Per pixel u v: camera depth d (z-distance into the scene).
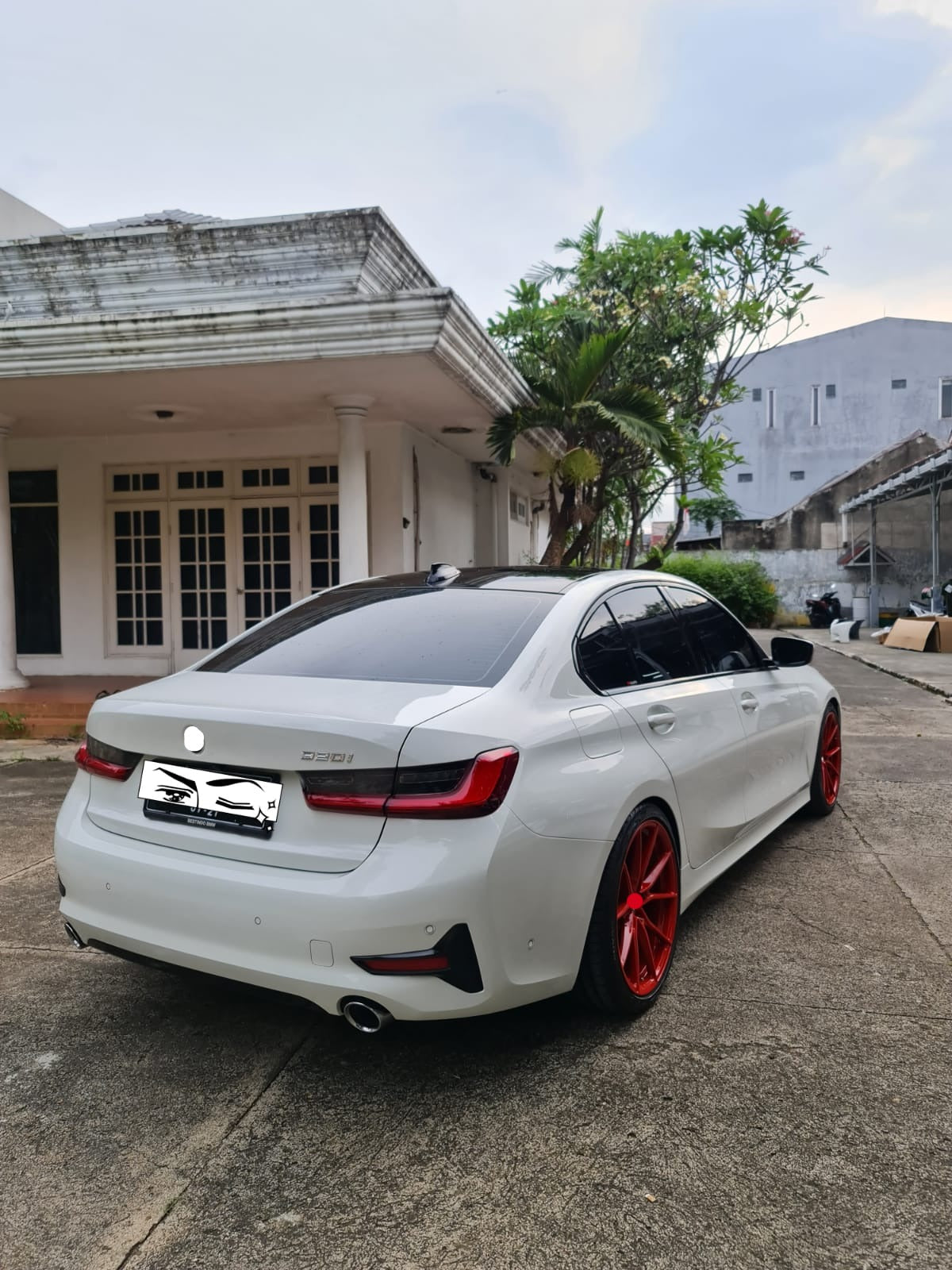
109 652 10.47
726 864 3.69
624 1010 2.83
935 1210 2.00
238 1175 2.16
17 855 4.73
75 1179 2.15
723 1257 1.87
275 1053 2.74
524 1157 2.21
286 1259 1.90
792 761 4.52
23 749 7.75
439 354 6.65
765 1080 2.52
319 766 2.31
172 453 10.14
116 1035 2.85
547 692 2.70
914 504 24.25
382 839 2.27
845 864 4.37
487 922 2.27
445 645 2.90
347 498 8.20
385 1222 2.00
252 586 10.12
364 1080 2.57
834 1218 1.98
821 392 38.84
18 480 10.59
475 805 2.28
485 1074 2.58
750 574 25.06
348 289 8.53
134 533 10.38
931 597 18.70
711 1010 2.93
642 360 11.96
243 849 2.42
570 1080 2.54
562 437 11.04
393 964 2.21
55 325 7.05
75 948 3.54
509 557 12.98
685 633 3.74
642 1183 2.10
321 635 3.17
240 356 6.85
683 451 9.41
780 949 3.39
